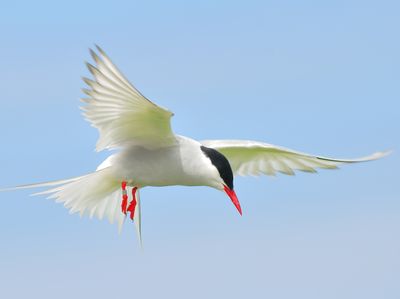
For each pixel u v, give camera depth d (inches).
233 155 529.7
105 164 465.7
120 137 446.0
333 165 525.7
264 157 534.9
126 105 420.2
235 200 462.0
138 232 494.0
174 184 469.4
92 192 476.4
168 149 457.4
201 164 459.8
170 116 423.8
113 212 486.9
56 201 474.6
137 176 462.0
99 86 409.7
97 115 427.8
